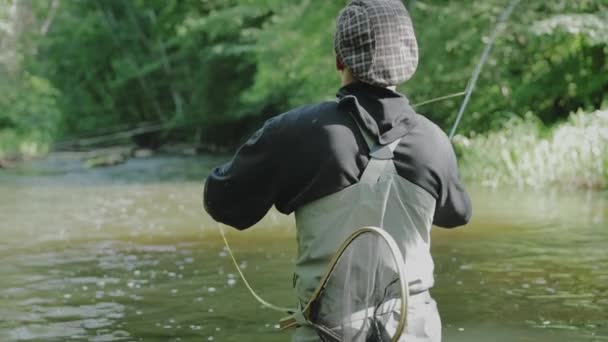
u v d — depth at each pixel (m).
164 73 28.31
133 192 11.64
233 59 25.17
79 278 5.35
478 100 14.28
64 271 5.61
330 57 16.11
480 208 8.32
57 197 11.03
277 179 2.25
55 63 30.61
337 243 2.20
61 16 30.17
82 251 6.44
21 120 25.66
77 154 22.09
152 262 5.88
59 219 8.54
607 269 5.20
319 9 16.36
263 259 5.86
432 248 6.10
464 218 2.35
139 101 29.53
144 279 5.27
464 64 13.55
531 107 14.41
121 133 27.88
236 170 2.27
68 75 30.72
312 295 2.20
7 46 26.89
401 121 2.24
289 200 2.27
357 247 2.16
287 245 6.45
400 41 2.27
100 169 16.84
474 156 11.69
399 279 2.03
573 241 6.25
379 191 2.20
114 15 29.55
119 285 5.10
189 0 26.61
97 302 4.65
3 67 26.67
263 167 2.24
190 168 16.88
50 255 6.28
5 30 26.19
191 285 5.05
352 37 2.26
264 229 7.33
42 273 5.55
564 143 10.81
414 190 2.22
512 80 14.16
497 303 4.40
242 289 4.90
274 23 20.50
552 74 14.03
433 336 2.21
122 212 9.10
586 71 13.91
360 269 2.16
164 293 4.85
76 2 29.95
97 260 6.02
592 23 11.40
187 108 27.02
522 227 7.01
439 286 4.84
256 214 2.32
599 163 10.32
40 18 30.22
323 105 2.25
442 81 13.89
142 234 7.29
